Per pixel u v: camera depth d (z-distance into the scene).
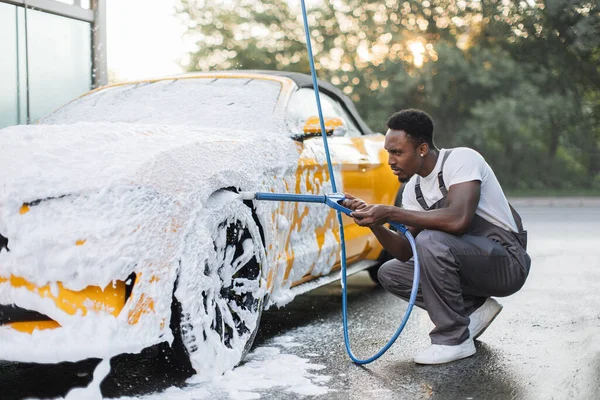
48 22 6.96
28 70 6.76
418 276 3.31
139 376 3.13
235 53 23.33
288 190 3.81
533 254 7.25
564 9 17.20
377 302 5.14
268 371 3.23
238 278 3.33
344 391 3.00
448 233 3.51
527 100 18.56
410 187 3.75
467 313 3.76
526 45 18.81
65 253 2.62
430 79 18.91
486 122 18.80
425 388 3.06
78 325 2.64
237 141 3.44
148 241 2.72
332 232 4.50
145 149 2.93
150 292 2.72
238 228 3.24
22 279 2.64
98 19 7.40
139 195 2.74
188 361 2.94
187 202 2.88
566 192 19.84
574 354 3.62
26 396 2.92
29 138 2.90
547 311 4.64
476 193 3.48
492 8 18.64
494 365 3.42
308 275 4.22
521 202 16.45
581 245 7.98
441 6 19.78
